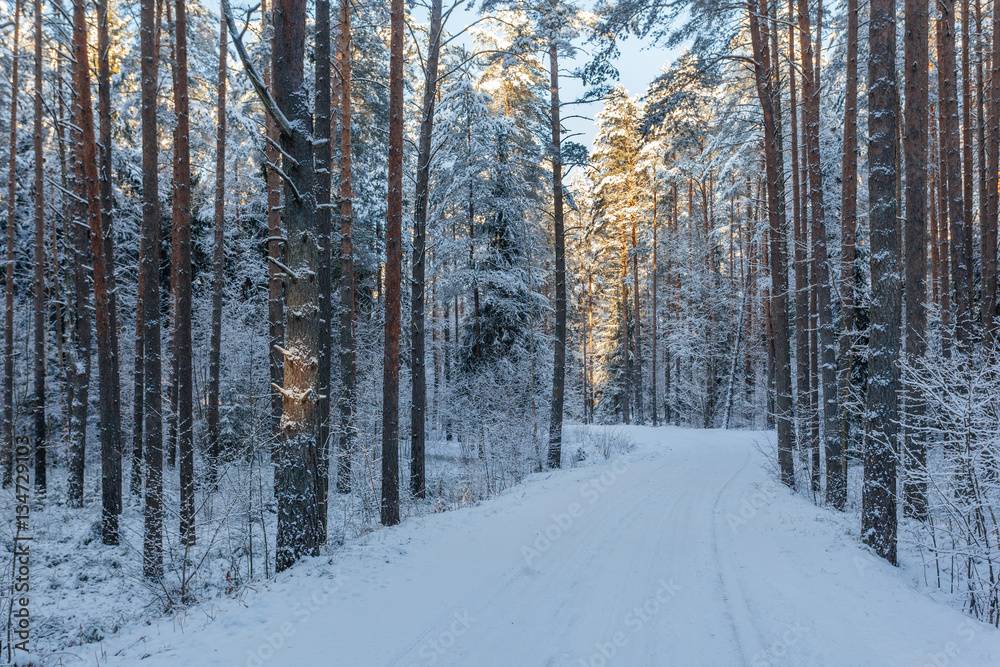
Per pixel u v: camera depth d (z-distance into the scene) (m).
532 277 22.53
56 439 19.64
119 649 5.03
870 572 7.20
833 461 12.80
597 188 35.06
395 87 11.12
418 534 9.04
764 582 6.83
